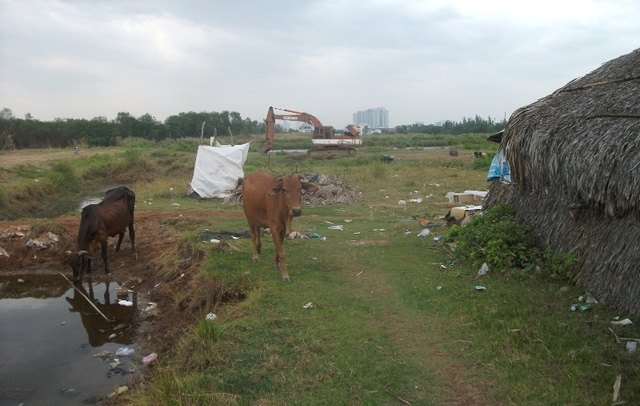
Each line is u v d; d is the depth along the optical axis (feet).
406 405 13.92
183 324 22.06
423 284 23.12
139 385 17.57
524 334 17.15
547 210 24.44
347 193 52.85
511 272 23.03
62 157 114.83
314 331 18.44
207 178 56.03
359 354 16.72
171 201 54.65
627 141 18.29
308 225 38.29
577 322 17.92
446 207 45.70
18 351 21.49
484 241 25.18
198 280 25.36
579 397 13.56
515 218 26.89
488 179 31.04
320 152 128.98
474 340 17.26
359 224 38.37
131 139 196.65
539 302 19.85
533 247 24.45
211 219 41.37
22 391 17.92
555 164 21.83
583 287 20.72
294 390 14.74
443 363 16.02
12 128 166.40
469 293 21.48
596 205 20.36
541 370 15.03
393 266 26.13
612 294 18.83
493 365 15.58
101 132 192.03
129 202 33.30
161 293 27.25
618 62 26.08
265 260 27.73
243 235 34.14
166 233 37.83
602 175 18.92
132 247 34.53
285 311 20.38
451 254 26.89
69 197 74.08
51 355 21.02
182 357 17.60
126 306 26.76
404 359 16.37
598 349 15.90
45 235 35.83
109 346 21.89
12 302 28.12
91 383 18.39
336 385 14.92
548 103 25.27
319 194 51.31
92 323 24.62
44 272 32.78
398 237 32.58
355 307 20.80
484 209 31.45
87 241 29.91
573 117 22.13
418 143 208.13
